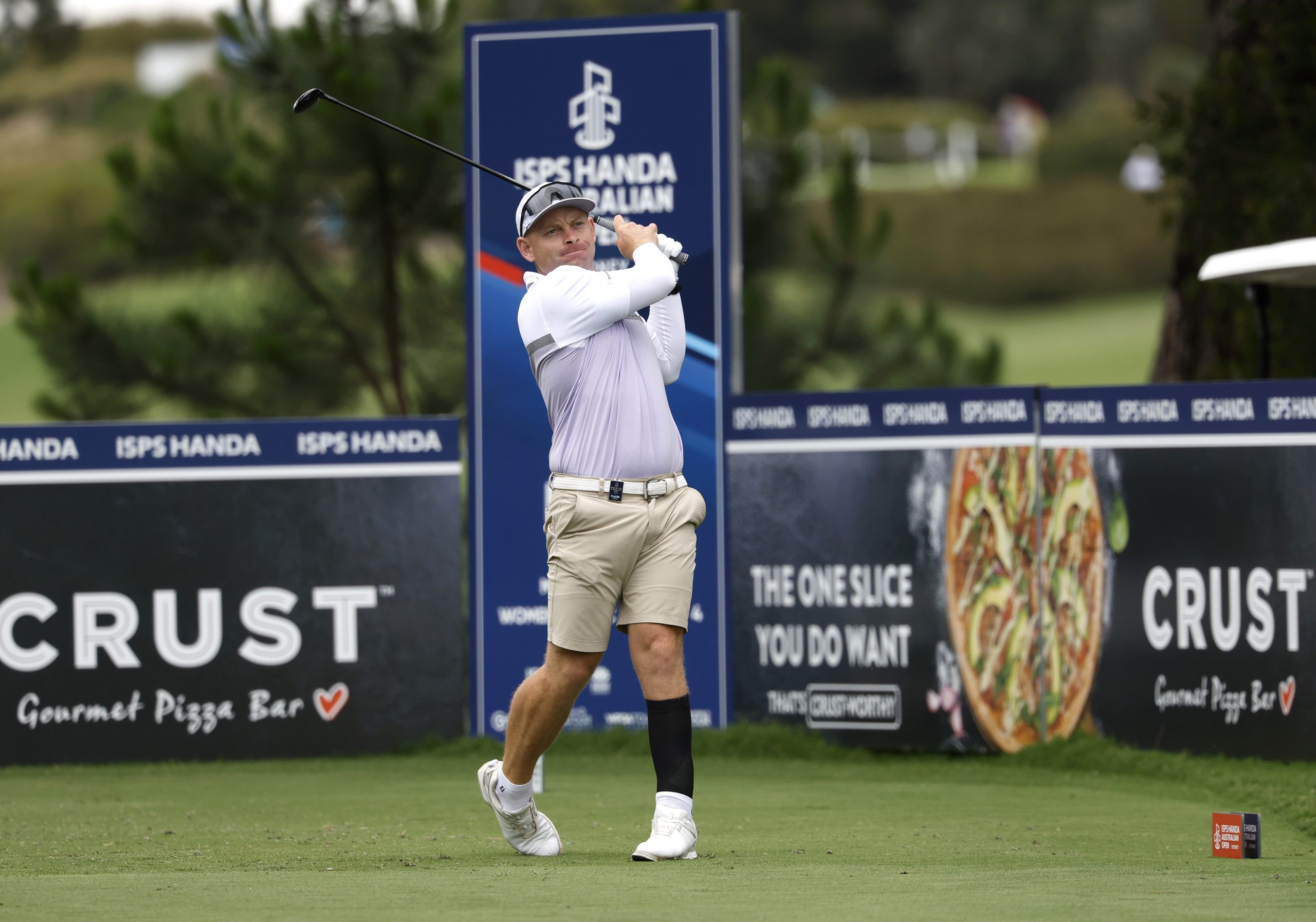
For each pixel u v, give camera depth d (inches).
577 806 815.1
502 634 1056.8
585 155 1064.8
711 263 1051.3
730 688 1033.5
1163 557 970.1
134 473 1043.9
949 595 1003.3
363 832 716.7
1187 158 1443.2
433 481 1052.5
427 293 1616.6
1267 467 955.3
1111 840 679.7
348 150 1505.9
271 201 1556.3
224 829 729.0
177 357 1609.3
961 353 1948.8
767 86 1759.4
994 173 7362.2
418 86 1560.0
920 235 6791.3
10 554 1038.4
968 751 997.8
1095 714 978.7
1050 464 989.2
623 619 610.2
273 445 1048.2
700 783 913.5
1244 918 457.1
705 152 1054.4
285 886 525.0
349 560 1048.8
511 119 1071.0
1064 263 6624.0
